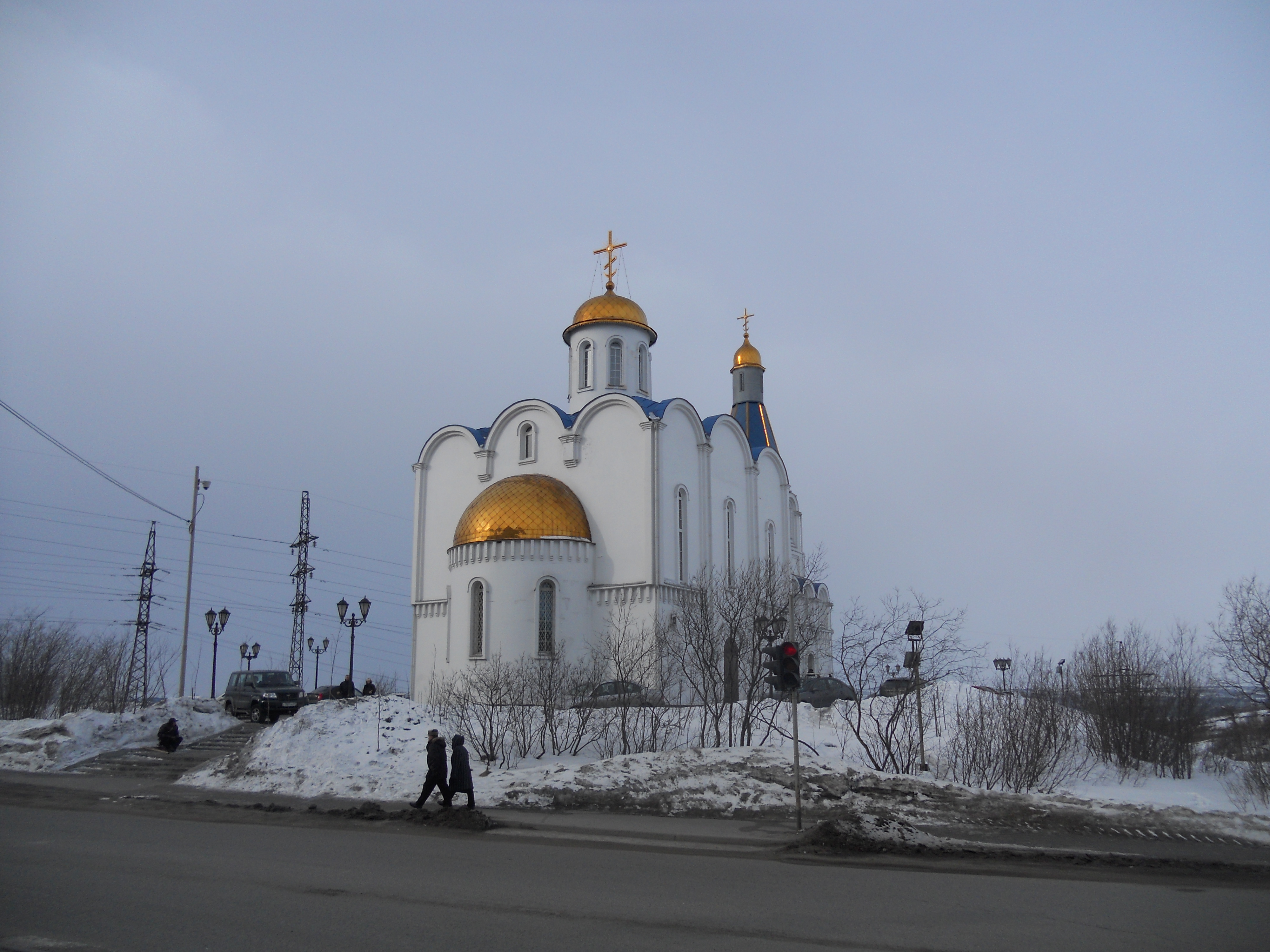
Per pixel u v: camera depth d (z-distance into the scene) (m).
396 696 29.20
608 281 49.03
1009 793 17.78
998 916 10.20
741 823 17.12
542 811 18.44
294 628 53.84
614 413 40.91
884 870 13.03
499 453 43.38
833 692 33.16
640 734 24.77
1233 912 10.69
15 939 8.68
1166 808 16.59
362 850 13.93
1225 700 26.06
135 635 46.75
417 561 44.16
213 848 13.88
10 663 42.75
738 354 56.81
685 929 9.30
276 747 23.53
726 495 44.66
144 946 8.47
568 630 37.81
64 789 22.20
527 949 8.46
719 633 29.59
